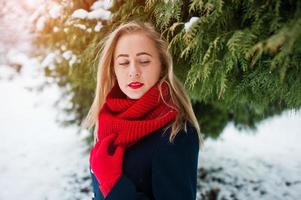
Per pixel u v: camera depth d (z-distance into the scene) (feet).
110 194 4.29
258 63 4.75
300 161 15.29
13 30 14.51
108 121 4.69
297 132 17.79
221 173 13.99
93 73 7.23
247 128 12.88
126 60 4.65
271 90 5.10
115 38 4.84
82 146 15.39
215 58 4.54
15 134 16.89
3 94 20.12
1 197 13.24
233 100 6.46
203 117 11.79
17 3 12.41
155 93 4.61
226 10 4.32
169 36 5.41
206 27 4.50
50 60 8.86
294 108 5.54
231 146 16.14
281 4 3.86
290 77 4.51
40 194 13.21
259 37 3.96
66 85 10.61
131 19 5.88
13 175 14.24
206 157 14.93
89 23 7.14
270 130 18.12
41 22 8.39
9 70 20.20
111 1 6.55
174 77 4.80
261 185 13.60
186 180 4.26
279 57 3.53
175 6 4.66
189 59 5.63
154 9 5.32
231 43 3.94
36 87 12.64
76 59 7.76
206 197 13.11
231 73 5.14
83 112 11.44
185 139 4.39
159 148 4.30
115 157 4.40
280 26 3.75
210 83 5.38
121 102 4.76
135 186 4.33
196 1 4.19
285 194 13.28
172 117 4.46
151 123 4.39
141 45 4.60
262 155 15.67
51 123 17.71
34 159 15.07
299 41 3.52
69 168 14.17
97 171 4.45
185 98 4.80
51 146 15.80
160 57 4.79
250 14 4.10
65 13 7.70
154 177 4.27
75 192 13.14
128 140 4.42
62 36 8.23
